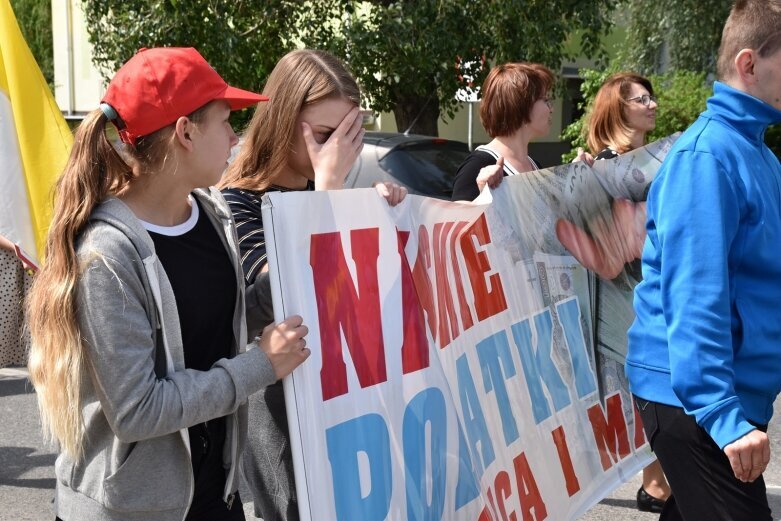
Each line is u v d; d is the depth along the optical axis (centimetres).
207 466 210
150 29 1150
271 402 250
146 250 191
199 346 206
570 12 1183
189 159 199
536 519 301
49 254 186
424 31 1101
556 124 2000
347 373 223
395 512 229
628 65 1633
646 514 432
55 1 2442
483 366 288
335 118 248
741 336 234
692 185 231
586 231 374
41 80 481
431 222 272
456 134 1825
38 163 468
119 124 194
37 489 474
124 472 190
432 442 247
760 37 237
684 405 228
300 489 206
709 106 246
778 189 245
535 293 334
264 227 210
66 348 182
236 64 1166
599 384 364
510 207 331
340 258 228
